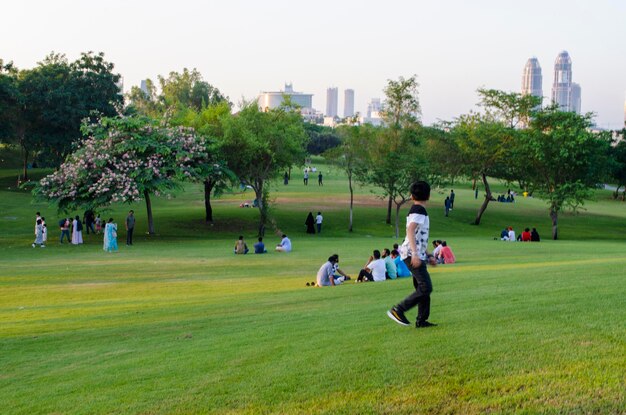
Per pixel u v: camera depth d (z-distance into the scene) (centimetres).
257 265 2741
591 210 7406
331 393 679
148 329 1225
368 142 5294
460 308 1065
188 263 2848
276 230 4716
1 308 1766
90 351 1055
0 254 3331
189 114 5169
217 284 2162
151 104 13038
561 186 5050
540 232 5650
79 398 761
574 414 582
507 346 777
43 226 3825
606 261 1989
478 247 3569
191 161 4419
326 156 5328
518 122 5878
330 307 1298
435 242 2617
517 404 612
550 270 1636
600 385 632
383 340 861
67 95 7212
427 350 789
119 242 4050
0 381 901
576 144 5041
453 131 6106
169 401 705
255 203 5362
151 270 2612
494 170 6006
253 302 1539
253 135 4562
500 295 1181
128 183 4075
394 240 4338
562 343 773
